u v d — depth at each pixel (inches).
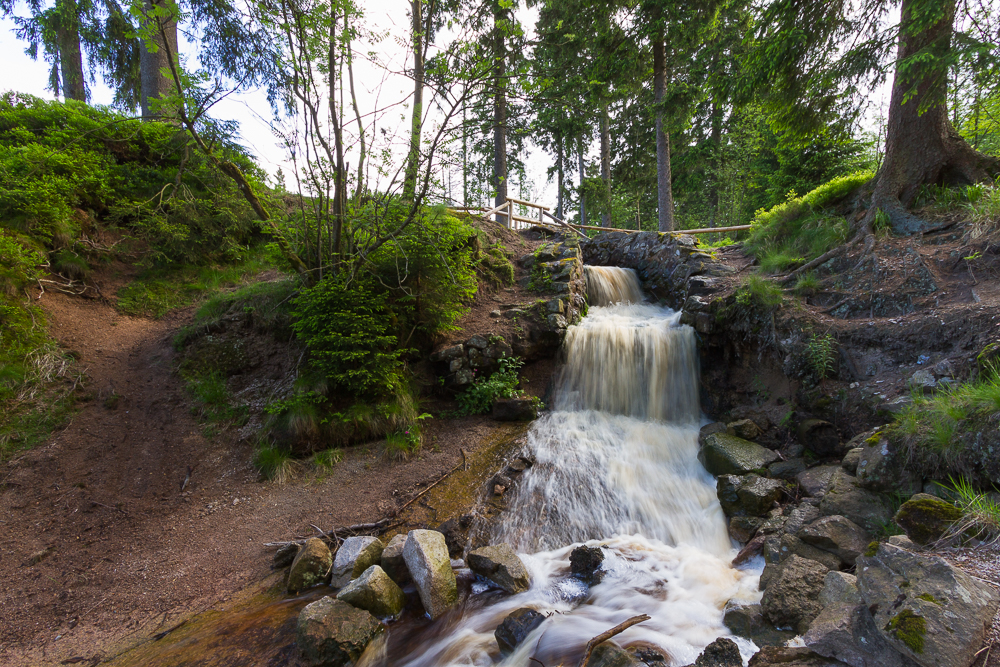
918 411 164.2
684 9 520.1
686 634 140.3
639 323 351.6
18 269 273.0
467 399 309.6
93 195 354.9
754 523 190.5
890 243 270.8
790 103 316.8
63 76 620.4
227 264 391.9
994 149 373.4
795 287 283.9
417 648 148.4
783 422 241.1
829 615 108.0
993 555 111.0
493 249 422.9
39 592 168.6
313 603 153.6
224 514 216.2
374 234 294.0
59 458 215.6
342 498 230.8
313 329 270.8
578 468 250.8
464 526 212.4
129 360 279.7
